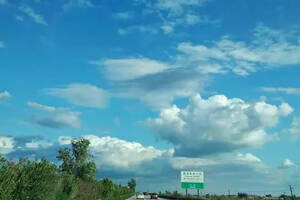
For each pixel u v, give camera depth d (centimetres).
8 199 2683
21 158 3175
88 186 6788
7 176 2641
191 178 12169
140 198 12675
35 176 3241
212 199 10462
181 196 12725
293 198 6956
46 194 3381
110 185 9319
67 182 5247
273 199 9675
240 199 10094
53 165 3575
